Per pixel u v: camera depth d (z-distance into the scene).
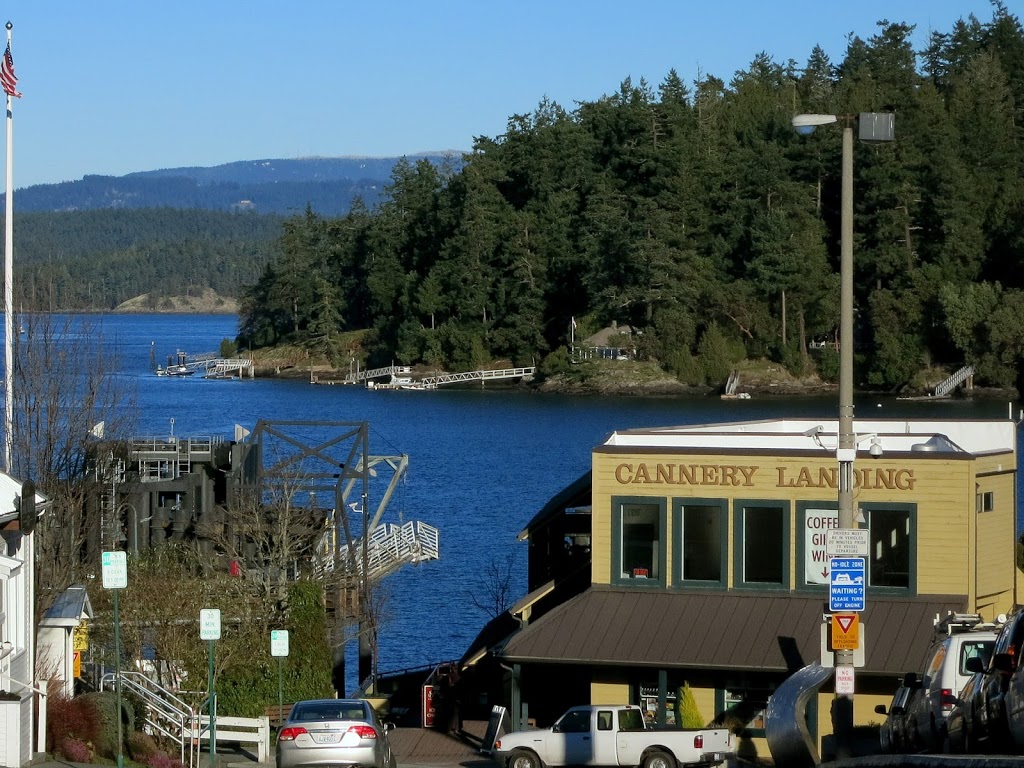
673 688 58.75
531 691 63.12
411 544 111.38
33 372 82.69
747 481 59.94
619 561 61.16
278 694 62.03
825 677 44.78
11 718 41.31
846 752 43.62
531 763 52.94
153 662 64.75
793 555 59.47
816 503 59.22
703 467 60.38
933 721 34.47
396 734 66.31
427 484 188.88
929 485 58.28
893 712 38.75
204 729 58.50
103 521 86.19
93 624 64.44
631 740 52.38
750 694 57.97
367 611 83.94
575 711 53.19
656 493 60.78
